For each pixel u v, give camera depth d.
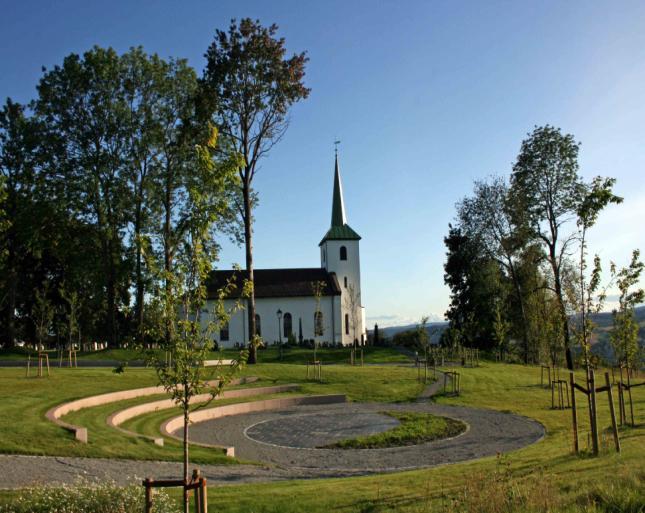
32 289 58.16
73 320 43.25
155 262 11.16
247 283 11.34
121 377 32.56
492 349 61.75
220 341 71.44
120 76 47.94
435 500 11.22
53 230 51.06
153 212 49.09
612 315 23.22
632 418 21.17
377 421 27.30
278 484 14.30
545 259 54.28
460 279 69.00
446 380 38.62
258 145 41.69
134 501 10.95
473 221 57.78
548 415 27.61
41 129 47.22
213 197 12.87
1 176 25.28
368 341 76.69
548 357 51.06
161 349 10.56
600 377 41.44
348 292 78.75
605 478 10.73
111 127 46.94
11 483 13.67
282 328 73.25
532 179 52.47
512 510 9.63
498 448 20.81
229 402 31.31
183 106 48.22
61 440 17.94
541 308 53.19
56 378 30.53
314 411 30.80
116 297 52.41
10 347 52.91
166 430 23.12
